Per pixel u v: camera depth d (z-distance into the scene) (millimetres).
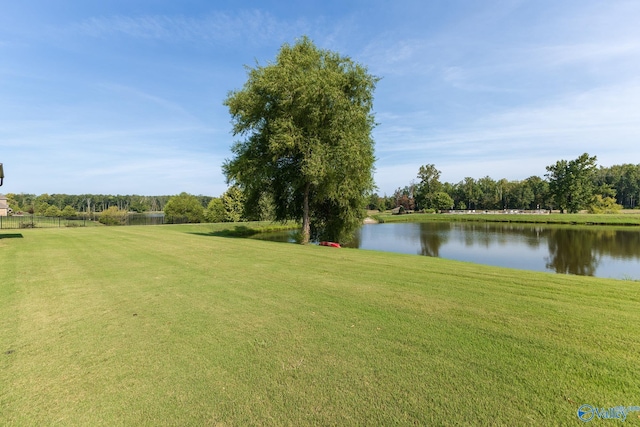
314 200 20906
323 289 6750
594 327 4523
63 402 3014
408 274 8203
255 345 4129
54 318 5160
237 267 9227
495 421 2648
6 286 7117
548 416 2697
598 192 74500
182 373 3490
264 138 19172
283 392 3113
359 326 4691
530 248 25609
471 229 43969
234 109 19484
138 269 8953
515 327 4559
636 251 23688
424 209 93750
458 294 6281
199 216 57438
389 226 51625
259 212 23328
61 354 3943
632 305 5547
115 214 54562
